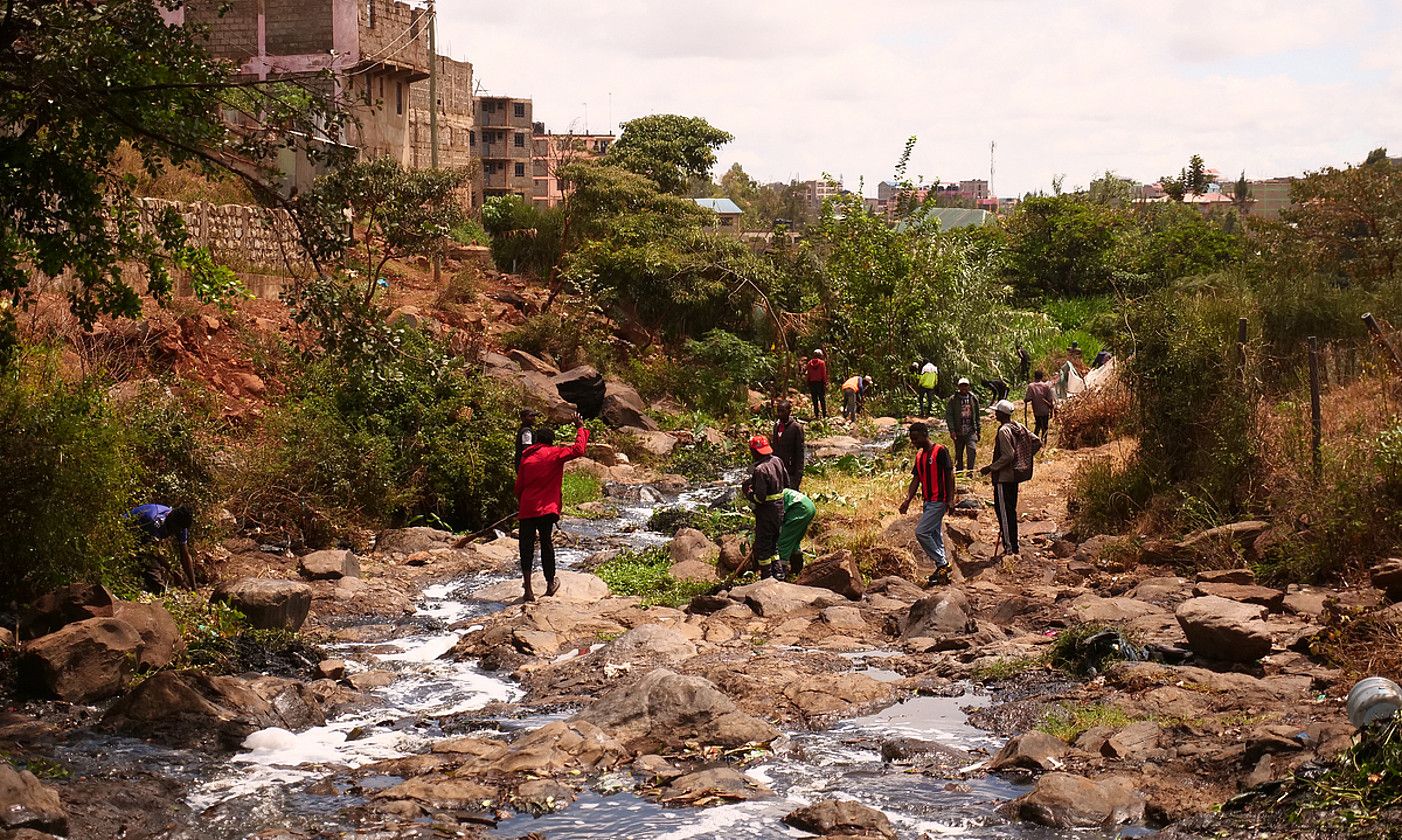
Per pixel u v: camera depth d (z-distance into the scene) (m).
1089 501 15.25
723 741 7.93
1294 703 7.89
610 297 31.64
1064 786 6.58
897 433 27.36
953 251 35.53
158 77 9.50
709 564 14.16
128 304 10.52
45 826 6.13
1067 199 60.22
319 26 32.44
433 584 13.77
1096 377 25.25
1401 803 5.66
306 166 27.41
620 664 9.87
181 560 11.00
